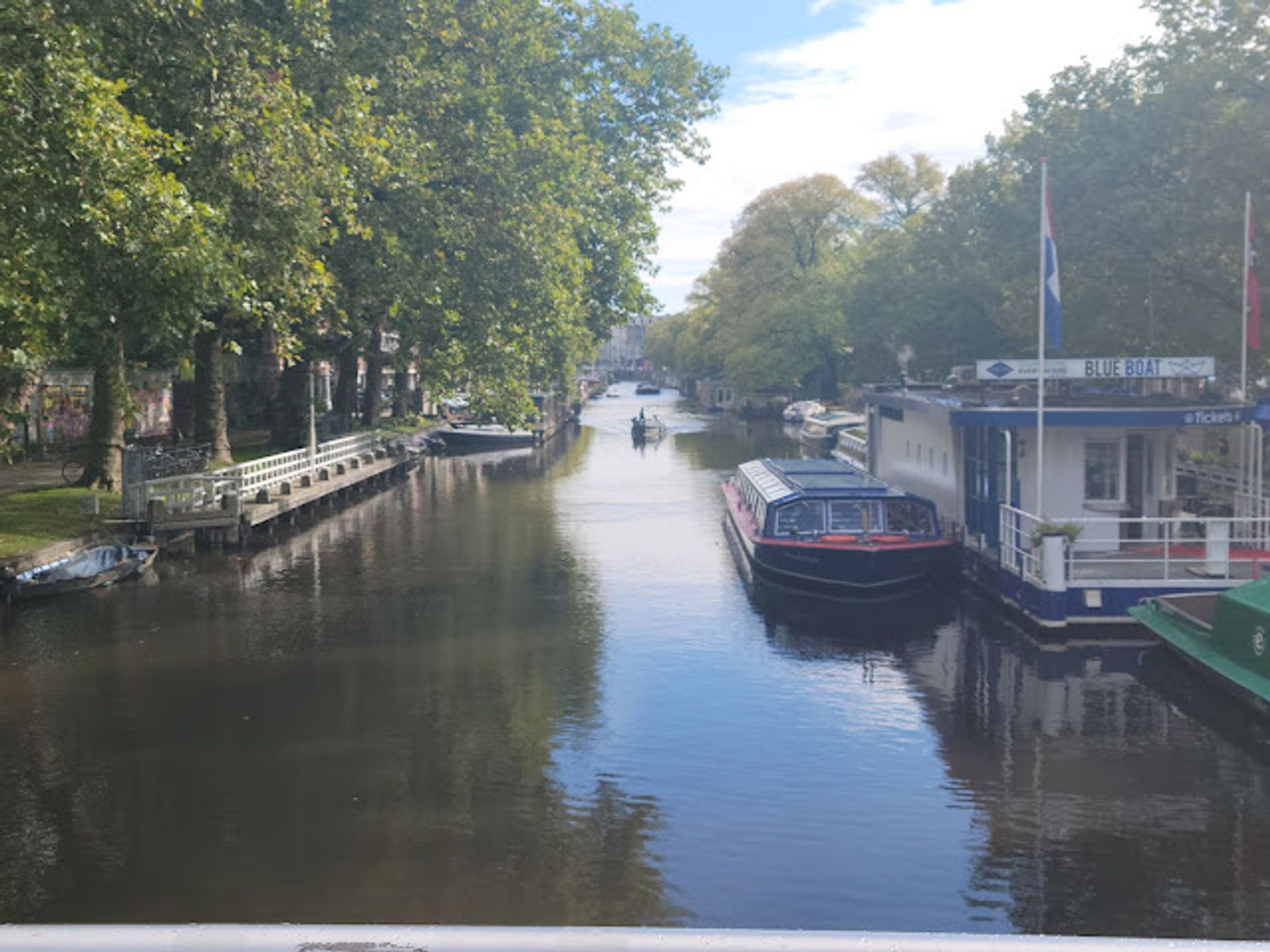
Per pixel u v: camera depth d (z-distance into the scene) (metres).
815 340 93.75
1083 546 26.28
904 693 19.97
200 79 24.75
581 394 149.38
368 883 12.47
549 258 39.94
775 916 11.77
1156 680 20.72
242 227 25.33
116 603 27.16
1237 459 38.00
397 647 23.02
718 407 133.25
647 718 18.45
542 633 24.33
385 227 36.69
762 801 14.90
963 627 24.91
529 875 12.68
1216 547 23.59
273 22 28.61
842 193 97.06
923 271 63.69
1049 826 14.09
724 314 109.81
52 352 26.25
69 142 19.34
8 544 28.98
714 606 27.20
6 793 15.17
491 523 41.09
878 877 12.66
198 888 12.39
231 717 18.36
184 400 58.34
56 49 19.72
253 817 14.31
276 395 54.34
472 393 43.97
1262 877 12.66
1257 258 36.53
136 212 20.30
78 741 17.22
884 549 28.02
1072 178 41.16
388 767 16.09
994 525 27.59
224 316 38.69
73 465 42.00
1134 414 25.31
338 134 29.52
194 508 35.41
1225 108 37.22
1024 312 46.72
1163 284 39.31
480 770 15.98
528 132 43.44
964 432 29.98
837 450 65.50
